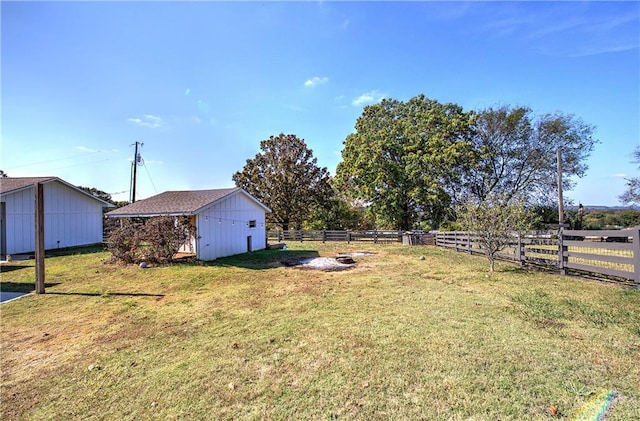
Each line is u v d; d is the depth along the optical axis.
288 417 2.35
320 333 4.00
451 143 20.39
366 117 24.98
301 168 24.89
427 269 8.85
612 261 6.09
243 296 6.18
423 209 21.89
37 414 2.52
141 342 3.93
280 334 4.02
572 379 2.70
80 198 16.20
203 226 11.52
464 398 2.48
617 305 4.72
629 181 20.98
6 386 2.97
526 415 2.25
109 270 9.24
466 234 12.80
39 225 6.62
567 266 7.17
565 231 7.25
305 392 2.67
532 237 8.41
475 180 22.17
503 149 23.42
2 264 10.35
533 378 2.74
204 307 5.46
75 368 3.29
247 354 3.46
